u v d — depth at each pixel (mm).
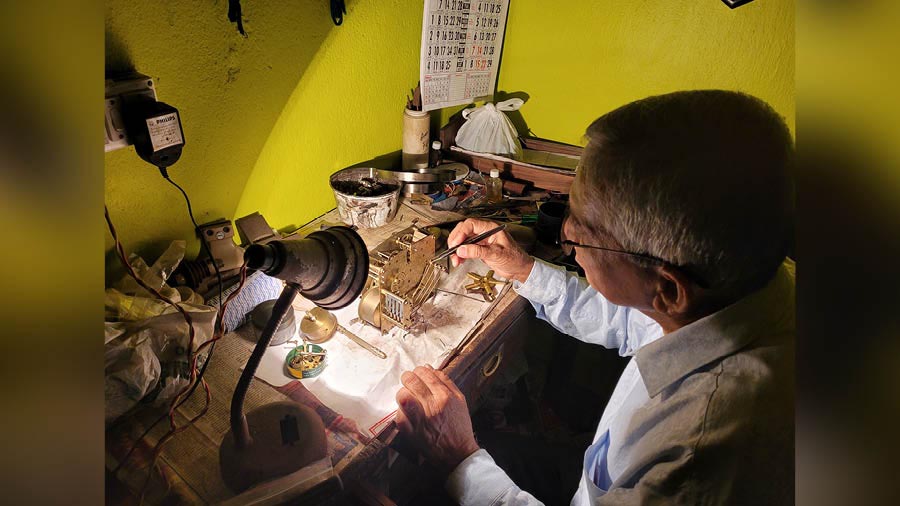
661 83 1702
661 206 650
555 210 1506
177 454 845
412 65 1589
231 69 1082
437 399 948
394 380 1021
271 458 826
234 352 1052
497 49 1801
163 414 906
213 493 794
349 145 1484
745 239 637
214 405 933
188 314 875
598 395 1825
